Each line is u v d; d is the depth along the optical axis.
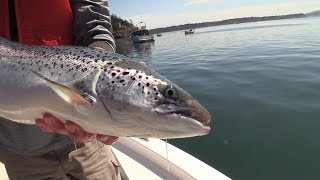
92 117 0.26
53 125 0.28
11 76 0.29
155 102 0.26
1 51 0.30
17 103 0.28
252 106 1.09
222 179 0.44
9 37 0.35
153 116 0.26
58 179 0.39
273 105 1.08
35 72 0.28
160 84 0.27
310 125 0.92
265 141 0.88
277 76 1.42
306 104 1.06
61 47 0.30
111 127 0.27
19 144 0.36
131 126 0.27
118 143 0.56
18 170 0.38
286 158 0.80
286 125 0.94
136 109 0.26
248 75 1.51
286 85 1.27
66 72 0.28
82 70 0.28
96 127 0.27
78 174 0.39
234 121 1.00
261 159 0.80
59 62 0.28
